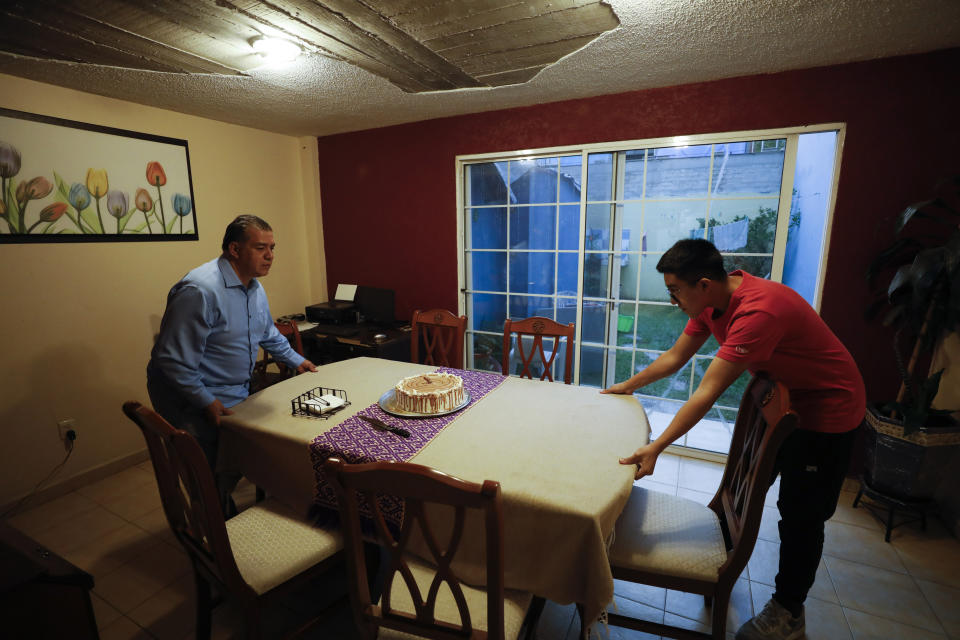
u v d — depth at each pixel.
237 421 1.56
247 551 1.31
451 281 3.38
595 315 3.07
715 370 1.25
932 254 1.82
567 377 2.23
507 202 3.17
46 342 2.31
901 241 2.02
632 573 1.29
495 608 0.90
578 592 1.08
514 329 2.34
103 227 2.47
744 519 1.18
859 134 2.14
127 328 2.62
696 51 1.93
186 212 2.87
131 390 2.67
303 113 2.87
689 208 2.63
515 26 1.62
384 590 0.99
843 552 1.91
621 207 2.81
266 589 1.24
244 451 1.56
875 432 2.02
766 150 2.40
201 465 1.07
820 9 1.55
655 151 2.65
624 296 2.93
